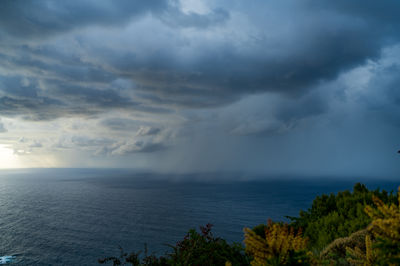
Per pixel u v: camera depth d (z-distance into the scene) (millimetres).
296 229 8125
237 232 165375
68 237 168000
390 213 2553
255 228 7000
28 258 130750
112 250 140250
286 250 2854
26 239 164500
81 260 127750
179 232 177000
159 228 188375
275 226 3023
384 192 8062
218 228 177500
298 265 2746
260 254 2943
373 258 3195
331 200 9102
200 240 5469
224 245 5414
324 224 7395
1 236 170500
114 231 181875
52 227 195000
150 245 145250
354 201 8125
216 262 5133
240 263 4812
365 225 5953
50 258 130875
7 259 129125
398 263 2277
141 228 189625
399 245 2361
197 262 5086
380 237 2506
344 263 4152
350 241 5012
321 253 5098
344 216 7660
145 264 5660
